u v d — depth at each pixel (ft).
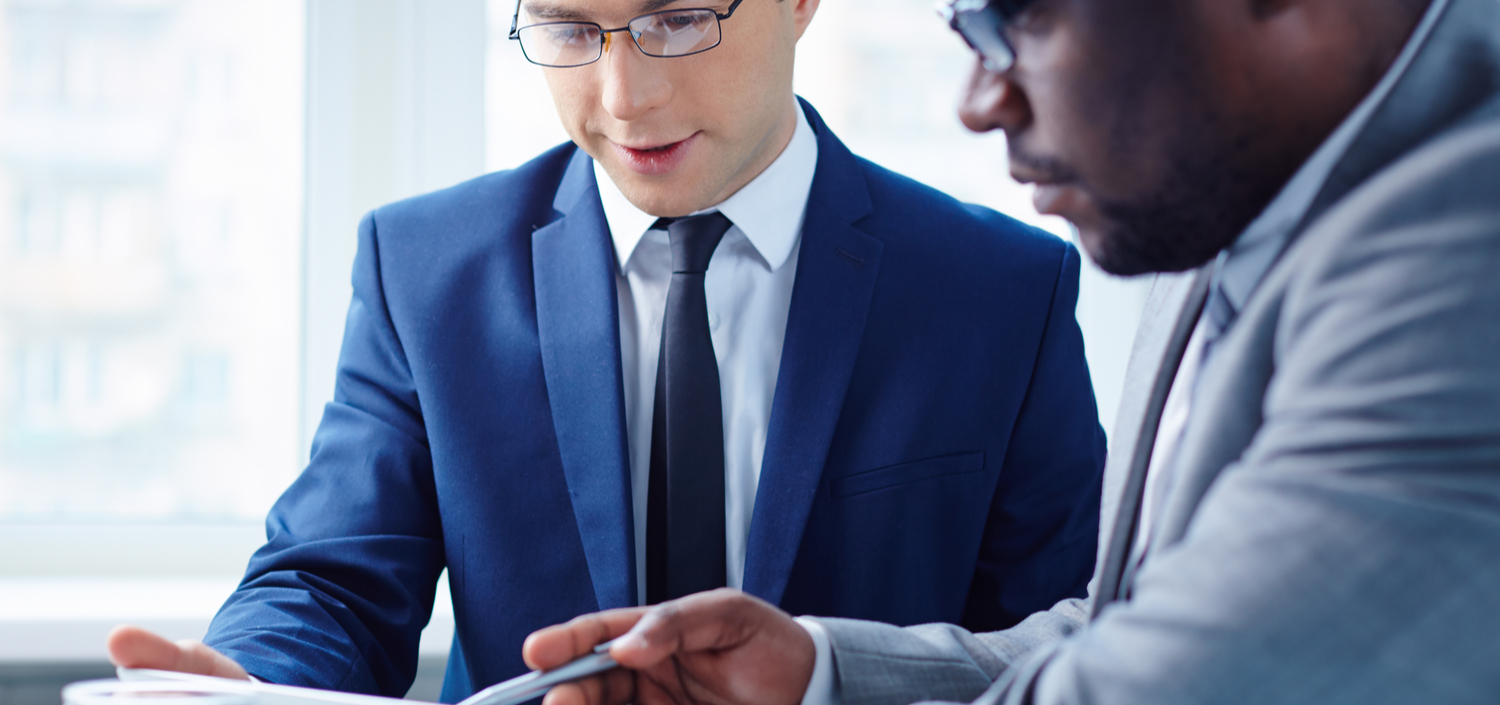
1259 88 1.60
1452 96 1.56
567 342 3.32
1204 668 1.29
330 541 3.31
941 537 3.42
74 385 5.54
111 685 2.07
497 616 3.33
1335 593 1.26
